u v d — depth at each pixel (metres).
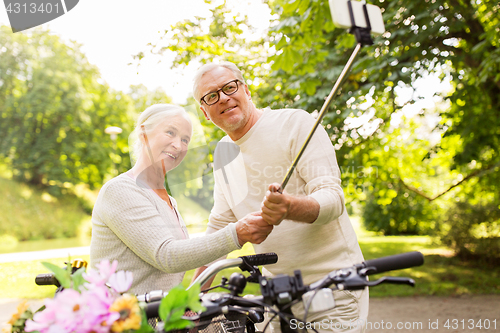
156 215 1.38
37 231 16.91
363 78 5.34
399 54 5.00
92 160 19.03
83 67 19.19
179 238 1.46
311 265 1.62
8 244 15.41
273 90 5.41
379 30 1.01
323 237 1.61
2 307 5.57
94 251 1.45
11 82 18.72
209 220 1.81
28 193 18.11
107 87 19.55
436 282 6.58
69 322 0.78
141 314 0.87
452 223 8.27
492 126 6.27
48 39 18.72
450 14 4.90
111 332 0.80
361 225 15.08
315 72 4.88
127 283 0.90
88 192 19.86
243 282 1.00
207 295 1.00
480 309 5.09
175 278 1.51
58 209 18.28
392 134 7.39
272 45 4.31
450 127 6.52
